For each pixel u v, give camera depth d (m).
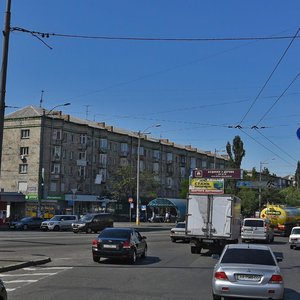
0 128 17.30
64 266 18.59
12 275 15.75
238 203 27.42
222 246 25.03
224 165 127.38
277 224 50.78
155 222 83.69
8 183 74.12
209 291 13.02
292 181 153.75
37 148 72.19
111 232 20.70
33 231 49.31
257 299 10.66
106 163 85.19
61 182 74.81
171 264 20.17
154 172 93.50
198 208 25.53
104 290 12.72
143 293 12.39
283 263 22.34
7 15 17.69
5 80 17.48
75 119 83.88
